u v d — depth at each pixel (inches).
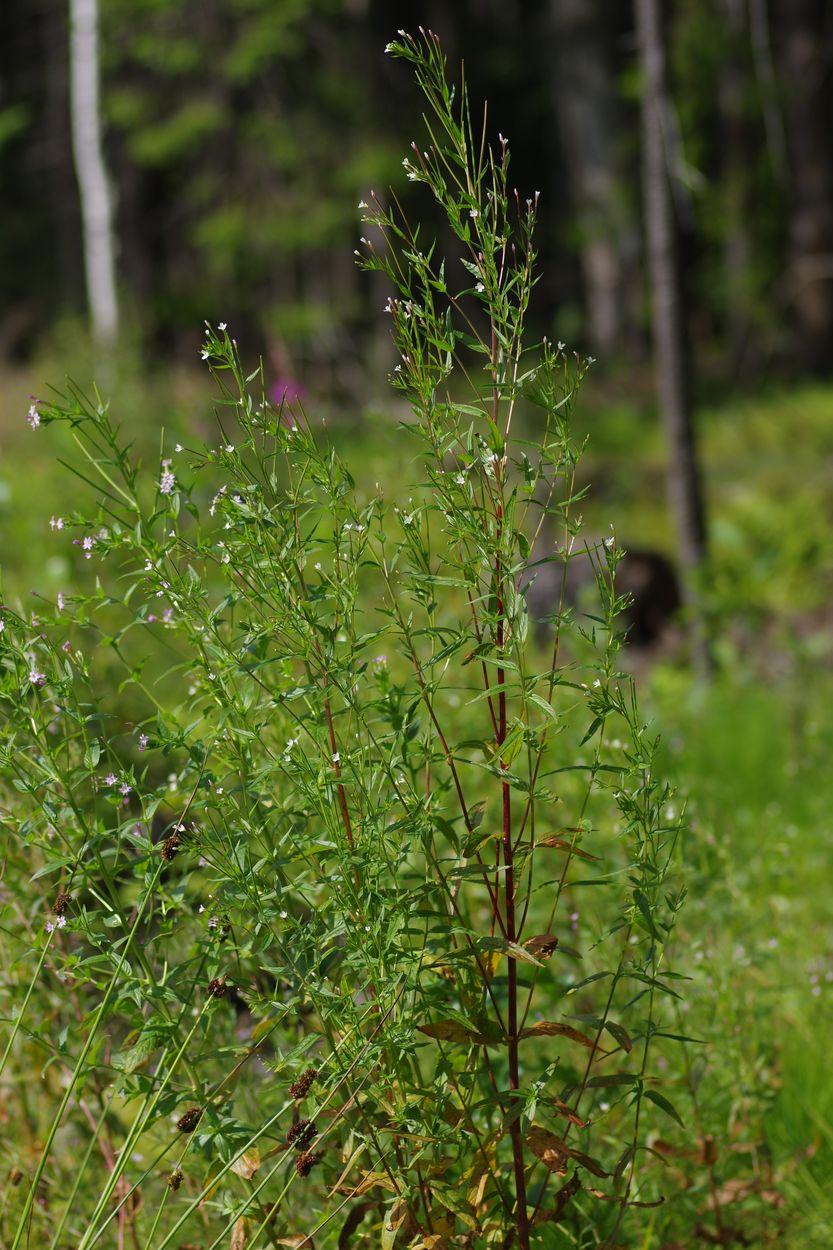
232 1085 74.4
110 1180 72.2
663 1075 110.0
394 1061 72.7
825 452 632.4
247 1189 79.3
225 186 877.8
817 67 890.1
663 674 304.8
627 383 881.5
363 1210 77.3
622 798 74.5
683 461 349.7
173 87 863.7
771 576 420.2
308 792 72.9
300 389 281.0
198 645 74.2
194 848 74.2
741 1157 104.0
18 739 81.8
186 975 79.4
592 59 1033.5
